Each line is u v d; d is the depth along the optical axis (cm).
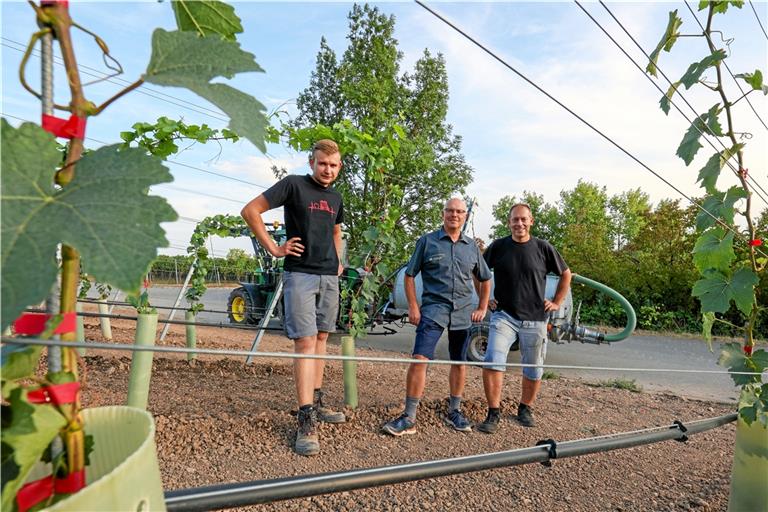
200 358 600
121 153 46
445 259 395
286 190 336
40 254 39
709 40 190
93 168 45
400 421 380
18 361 49
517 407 471
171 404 393
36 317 52
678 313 1472
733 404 545
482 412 445
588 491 296
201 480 277
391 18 2291
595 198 4047
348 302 772
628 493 297
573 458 344
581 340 662
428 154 2144
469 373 621
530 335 414
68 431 52
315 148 349
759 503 220
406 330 1227
